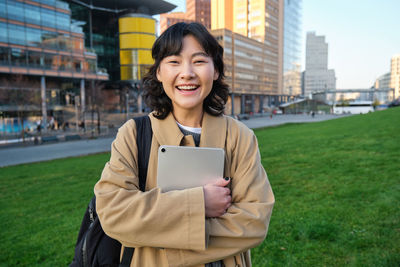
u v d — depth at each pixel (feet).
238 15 311.27
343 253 9.71
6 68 116.98
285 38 346.33
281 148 33.53
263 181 3.57
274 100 332.80
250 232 3.10
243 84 260.42
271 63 312.71
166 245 2.88
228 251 3.07
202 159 3.18
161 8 193.47
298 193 16.33
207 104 3.83
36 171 40.09
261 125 120.26
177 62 3.30
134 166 3.40
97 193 3.09
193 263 3.03
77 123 133.69
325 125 62.28
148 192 2.97
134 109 185.78
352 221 11.79
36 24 126.31
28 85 117.08
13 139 100.78
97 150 68.39
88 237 3.50
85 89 155.74
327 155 26.12
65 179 32.40
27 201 23.86
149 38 183.83
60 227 16.69
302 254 9.96
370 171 19.02
